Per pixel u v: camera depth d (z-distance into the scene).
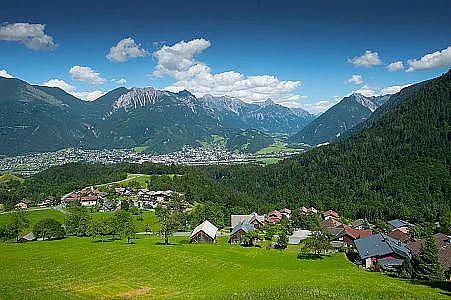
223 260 98.62
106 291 69.50
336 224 172.25
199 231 137.38
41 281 75.38
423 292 65.50
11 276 78.38
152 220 187.88
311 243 116.25
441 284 73.44
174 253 101.94
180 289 72.44
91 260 93.19
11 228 147.12
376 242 109.56
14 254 99.62
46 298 62.22
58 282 75.00
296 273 86.75
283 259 108.75
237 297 61.75
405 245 115.19
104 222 145.88
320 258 111.94
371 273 89.62
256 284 74.31
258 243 138.50
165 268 87.62
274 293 62.91
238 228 138.38
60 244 122.88
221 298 61.94
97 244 121.62
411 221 188.62
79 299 63.12
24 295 63.38
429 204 199.75
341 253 120.25
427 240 88.44
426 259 83.88
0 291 66.19
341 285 70.12
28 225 157.62
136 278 79.62
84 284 74.06
